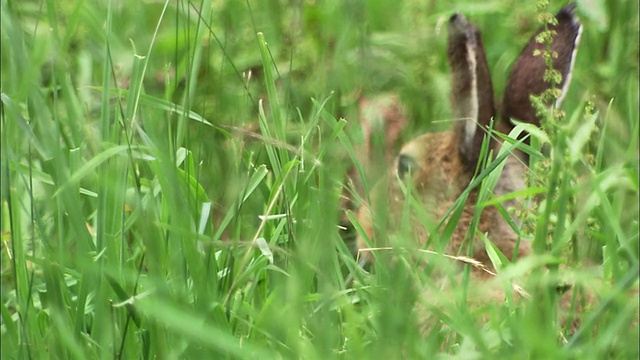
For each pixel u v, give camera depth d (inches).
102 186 242.1
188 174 243.6
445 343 235.3
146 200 259.8
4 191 249.6
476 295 235.9
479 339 196.7
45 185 273.6
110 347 219.1
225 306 220.7
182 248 222.1
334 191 229.0
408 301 200.5
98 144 275.3
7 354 223.9
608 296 197.9
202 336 196.9
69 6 362.0
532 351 195.5
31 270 257.1
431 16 402.6
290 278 213.6
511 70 329.4
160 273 217.8
